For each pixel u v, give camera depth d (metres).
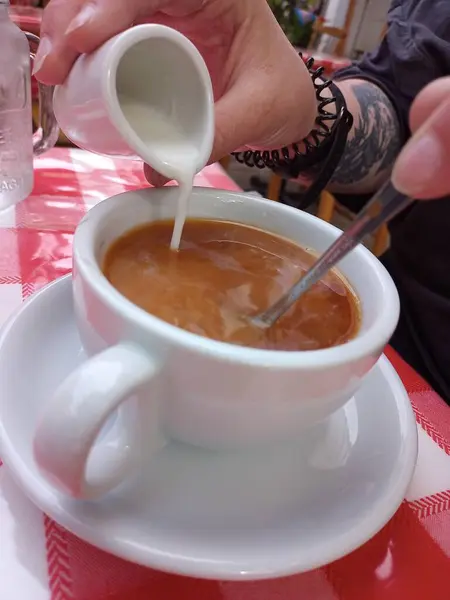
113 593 0.27
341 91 0.82
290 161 0.79
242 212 0.48
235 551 0.28
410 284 0.82
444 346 0.75
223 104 0.51
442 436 0.42
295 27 1.96
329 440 0.38
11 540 0.28
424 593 0.31
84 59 0.38
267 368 0.27
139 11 0.47
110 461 0.28
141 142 0.37
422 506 0.36
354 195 0.98
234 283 0.41
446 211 0.82
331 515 0.31
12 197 0.64
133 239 0.42
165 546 0.27
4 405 0.32
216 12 0.55
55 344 0.40
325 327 0.38
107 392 0.24
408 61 0.89
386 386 0.42
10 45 0.60
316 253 0.47
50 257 0.56
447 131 0.27
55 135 0.75
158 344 0.27
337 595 0.30
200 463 0.34
